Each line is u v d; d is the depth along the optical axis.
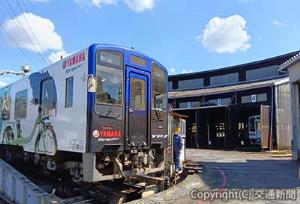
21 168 14.98
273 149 29.81
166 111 10.52
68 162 9.71
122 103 8.91
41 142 10.74
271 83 30.12
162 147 10.21
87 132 8.16
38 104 11.07
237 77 40.59
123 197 8.98
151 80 9.88
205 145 36.53
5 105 14.72
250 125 33.38
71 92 9.02
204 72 43.41
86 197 9.29
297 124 19.39
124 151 8.92
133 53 9.35
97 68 8.41
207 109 35.34
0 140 15.18
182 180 12.09
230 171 14.16
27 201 8.30
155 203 8.34
